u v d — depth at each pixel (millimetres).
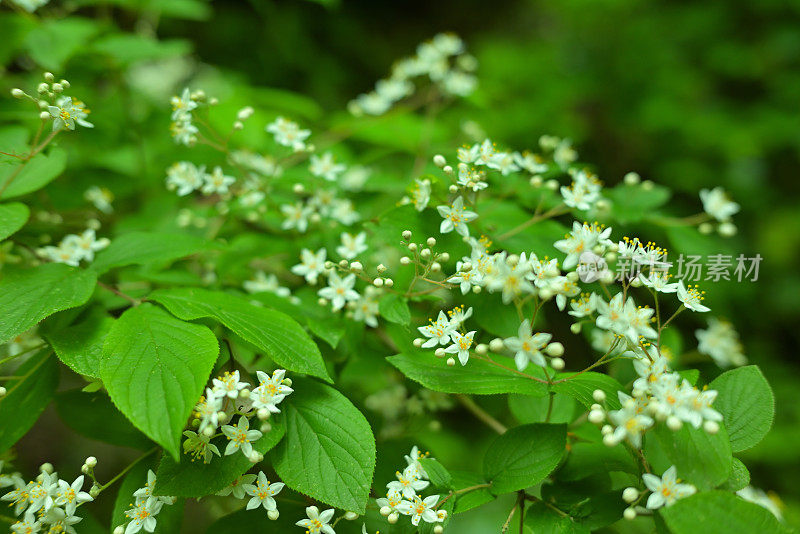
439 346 533
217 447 498
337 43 1349
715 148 1260
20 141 545
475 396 590
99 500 714
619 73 1371
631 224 605
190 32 1155
